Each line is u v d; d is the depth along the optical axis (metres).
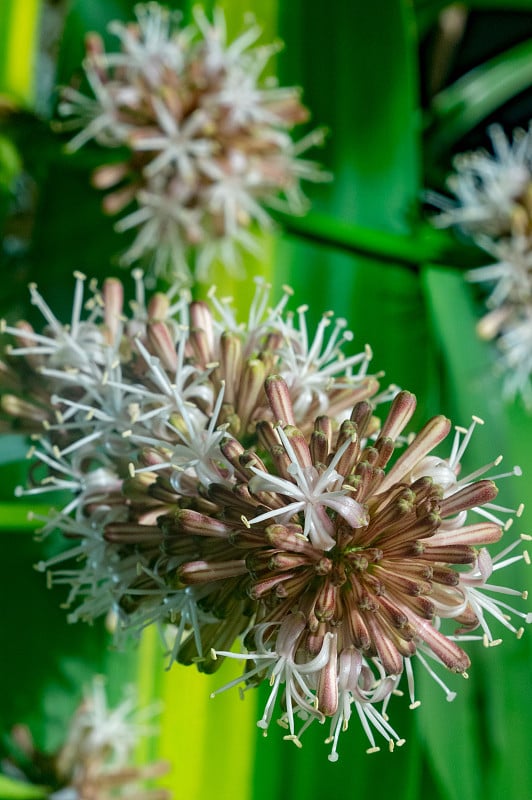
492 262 0.42
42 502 0.38
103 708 0.37
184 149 0.38
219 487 0.27
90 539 0.30
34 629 0.38
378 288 0.40
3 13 0.39
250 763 0.36
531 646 0.37
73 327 0.31
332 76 0.42
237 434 0.29
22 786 0.34
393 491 0.28
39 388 0.32
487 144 0.48
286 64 0.42
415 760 0.36
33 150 0.39
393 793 0.36
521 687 0.37
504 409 0.40
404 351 0.40
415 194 0.42
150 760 0.37
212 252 0.39
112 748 0.37
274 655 0.27
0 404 0.32
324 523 0.27
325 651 0.27
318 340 0.30
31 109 0.39
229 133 0.38
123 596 0.29
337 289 0.40
